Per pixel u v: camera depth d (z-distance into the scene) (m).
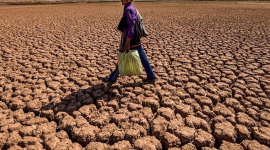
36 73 4.48
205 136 2.47
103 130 2.61
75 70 4.69
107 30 10.08
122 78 4.20
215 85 3.84
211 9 24.44
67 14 18.34
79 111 3.01
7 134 2.52
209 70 4.62
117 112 3.00
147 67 3.72
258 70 4.50
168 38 8.18
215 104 3.34
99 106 3.22
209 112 2.95
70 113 3.03
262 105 3.19
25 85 3.86
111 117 2.89
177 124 2.67
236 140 2.50
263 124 2.70
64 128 2.70
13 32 9.37
